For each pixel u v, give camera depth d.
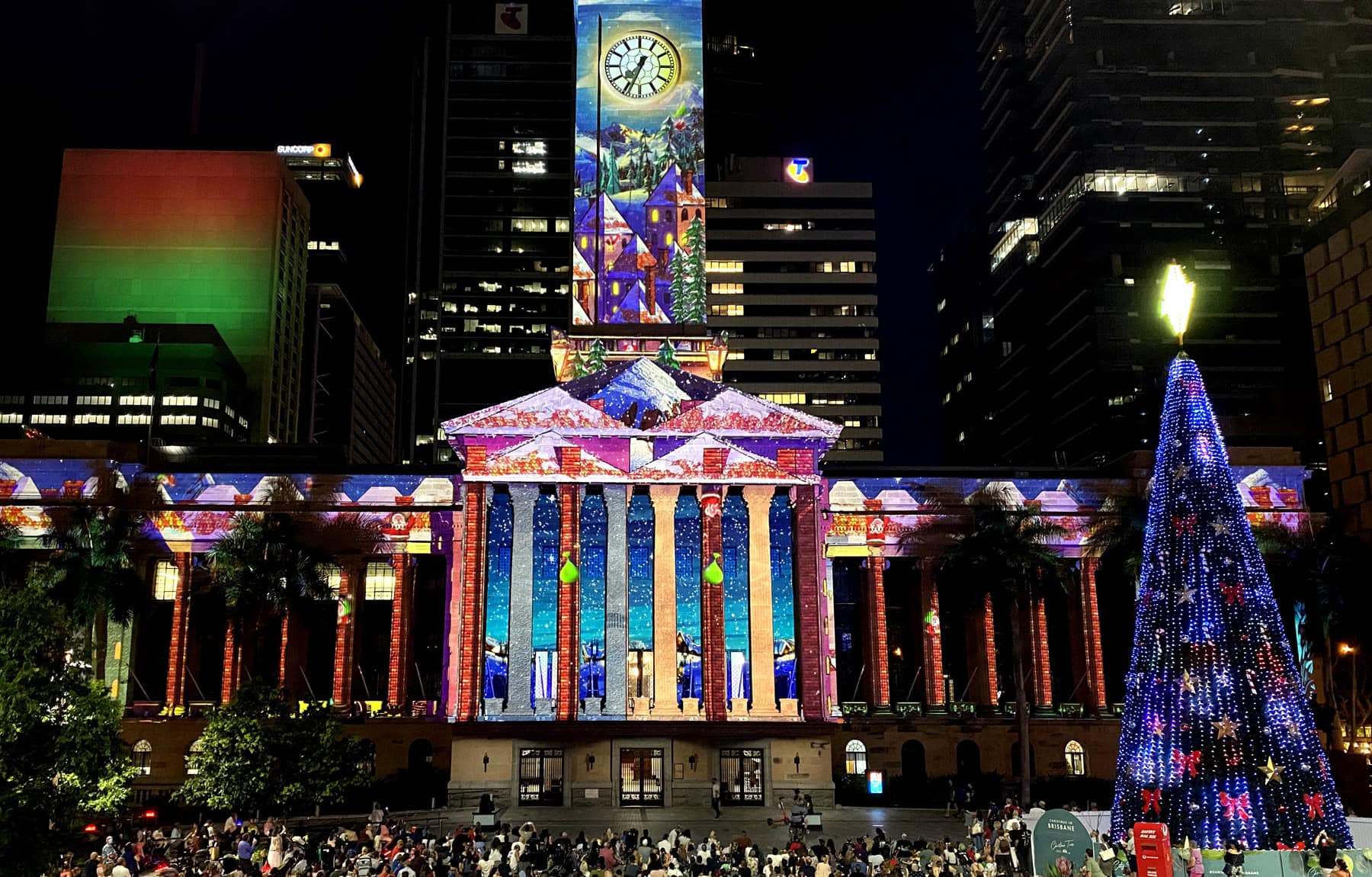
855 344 198.62
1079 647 107.19
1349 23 198.62
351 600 102.44
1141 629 43.03
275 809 68.19
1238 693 40.69
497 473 92.81
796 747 88.75
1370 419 110.69
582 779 87.31
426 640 112.31
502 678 91.31
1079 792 90.88
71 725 41.06
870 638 103.81
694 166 112.44
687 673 92.75
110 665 98.44
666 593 92.06
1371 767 87.38
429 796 87.81
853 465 107.69
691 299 109.69
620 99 113.88
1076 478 107.25
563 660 89.75
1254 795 40.16
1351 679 97.75
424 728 96.31
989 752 100.44
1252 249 188.50
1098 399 182.25
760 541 94.06
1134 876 37.41
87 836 45.84
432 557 113.62
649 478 93.56
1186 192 192.38
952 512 105.25
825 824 77.88
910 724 100.12
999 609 110.81
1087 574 105.00
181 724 95.44
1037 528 91.81
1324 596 90.94
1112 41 198.75
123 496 101.12
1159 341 183.75
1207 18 199.62
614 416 94.44
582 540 95.19
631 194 111.69
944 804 88.75
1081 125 196.12
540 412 93.94
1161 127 195.62
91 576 85.06
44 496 99.06
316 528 101.69
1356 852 37.28
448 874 43.53
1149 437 178.00
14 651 38.44
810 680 91.50
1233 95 196.75
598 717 89.00
